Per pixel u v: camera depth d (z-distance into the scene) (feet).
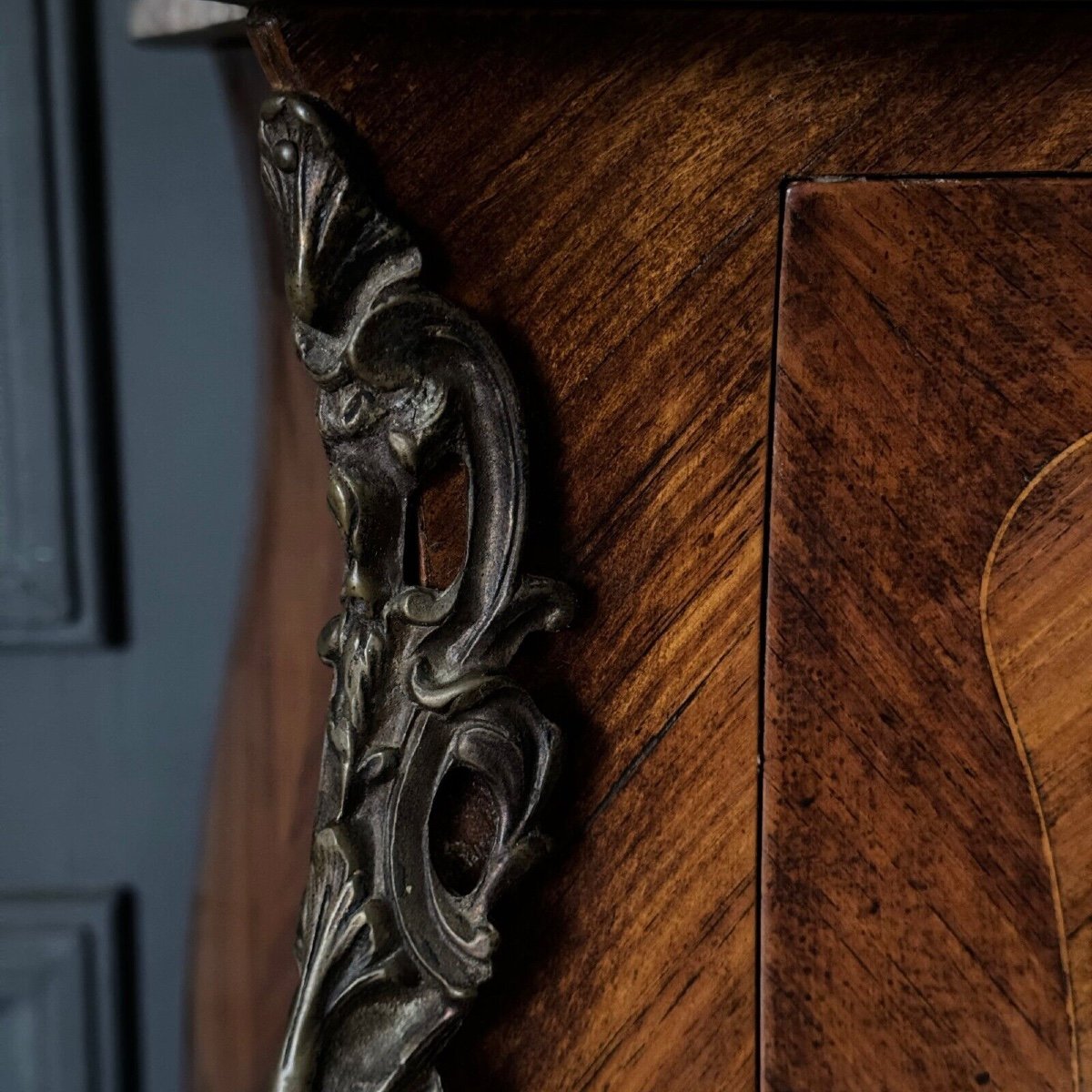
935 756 1.62
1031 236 1.58
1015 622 1.61
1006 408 1.59
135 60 2.26
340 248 1.52
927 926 1.63
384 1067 1.56
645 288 1.57
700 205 1.57
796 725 1.61
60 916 2.47
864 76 1.56
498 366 1.55
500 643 1.57
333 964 1.56
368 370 1.53
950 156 1.57
